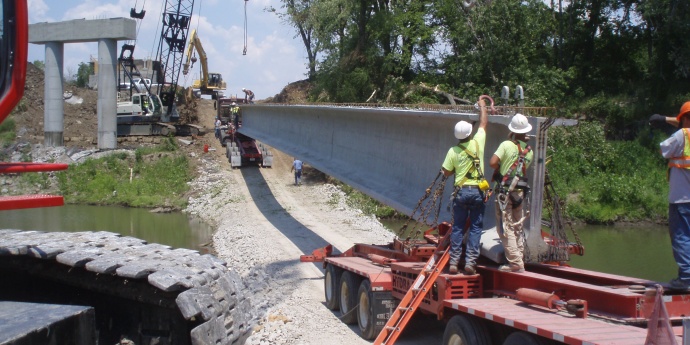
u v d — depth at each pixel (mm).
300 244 21875
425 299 9508
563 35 45438
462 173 9195
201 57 57062
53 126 44312
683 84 39625
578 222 30641
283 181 37875
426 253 10711
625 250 22797
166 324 8102
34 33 44344
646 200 31172
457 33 40344
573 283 7387
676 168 6934
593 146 34438
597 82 42906
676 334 5996
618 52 45094
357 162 18453
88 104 55094
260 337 11664
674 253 6949
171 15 50469
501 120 9625
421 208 13438
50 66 44188
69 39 43656
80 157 42344
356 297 12164
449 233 9648
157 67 51188
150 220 31516
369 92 41656
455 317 8328
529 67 39375
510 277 8602
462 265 9508
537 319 6883
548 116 9242
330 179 37219
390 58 41594
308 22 46719
